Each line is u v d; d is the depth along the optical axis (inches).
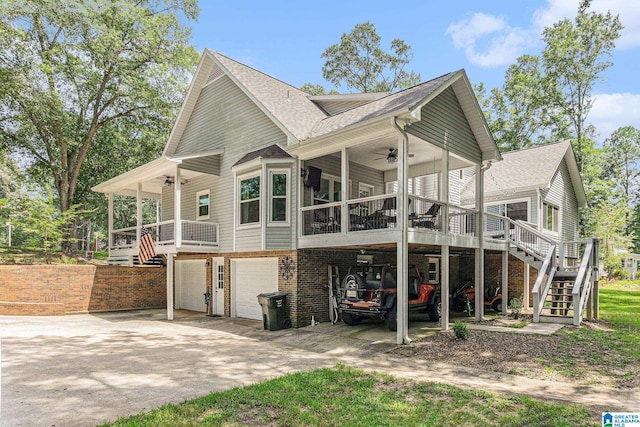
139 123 1125.7
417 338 426.3
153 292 722.8
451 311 650.2
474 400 235.1
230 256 600.4
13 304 608.7
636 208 2009.1
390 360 347.3
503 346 375.2
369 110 498.9
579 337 402.0
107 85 1058.1
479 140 554.3
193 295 706.2
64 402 233.3
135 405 228.2
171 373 299.1
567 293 573.0
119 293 687.1
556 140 1358.3
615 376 291.9
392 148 527.5
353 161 607.8
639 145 2052.2
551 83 1317.7
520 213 806.5
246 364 328.5
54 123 923.4
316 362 336.2
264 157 521.3
